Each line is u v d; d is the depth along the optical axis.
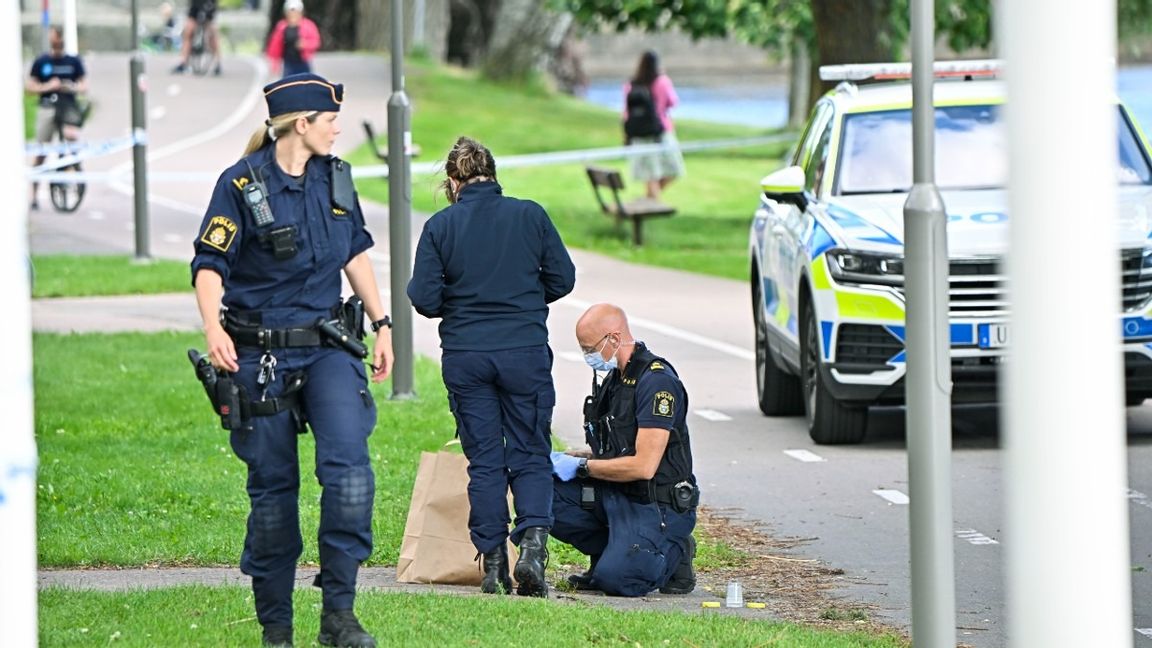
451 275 17.83
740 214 70.44
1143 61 126.12
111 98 98.88
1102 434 9.84
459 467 18.16
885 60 58.03
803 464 25.42
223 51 148.50
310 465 24.06
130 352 34.34
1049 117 9.71
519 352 17.69
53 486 22.33
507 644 14.37
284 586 14.16
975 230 25.23
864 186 27.34
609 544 17.95
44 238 56.12
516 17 123.44
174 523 20.56
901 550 20.30
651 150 66.06
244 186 13.70
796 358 27.38
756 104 155.38
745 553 20.12
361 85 108.75
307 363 13.84
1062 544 9.86
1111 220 9.80
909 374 12.87
